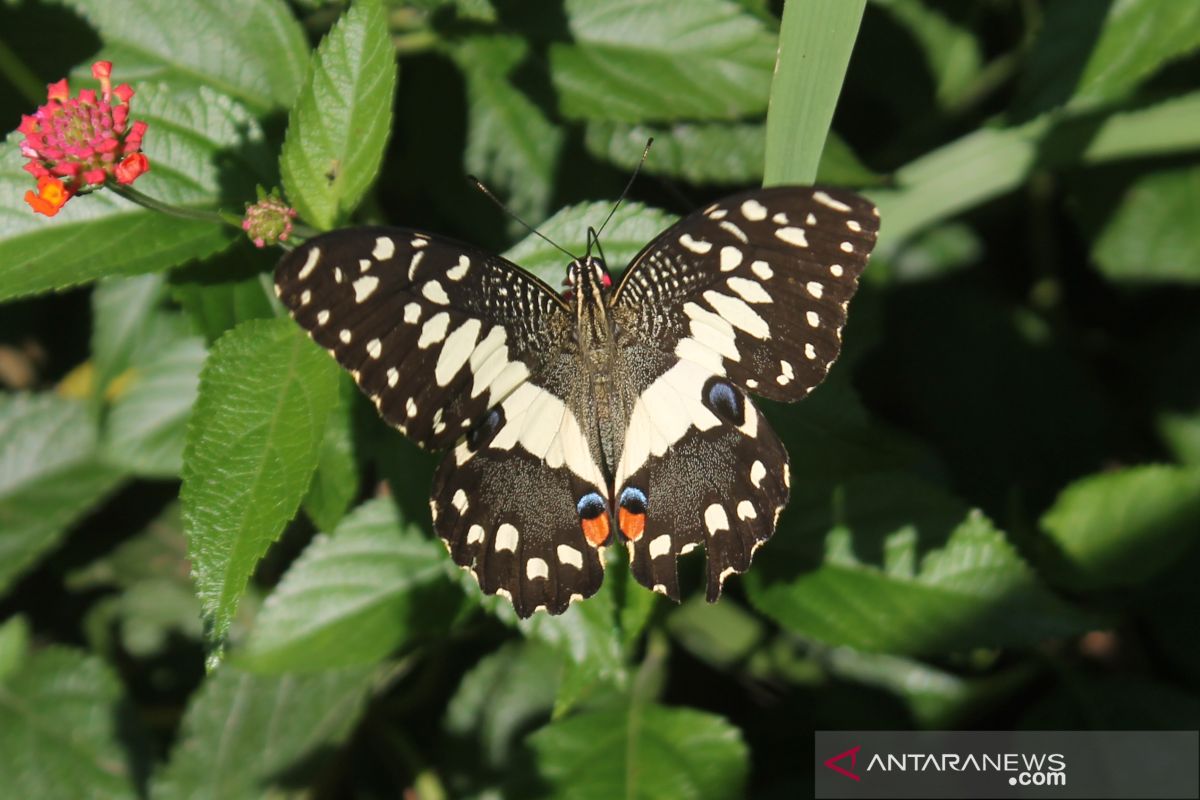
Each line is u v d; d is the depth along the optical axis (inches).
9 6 26.5
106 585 28.1
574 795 26.5
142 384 27.7
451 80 27.6
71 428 27.9
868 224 24.9
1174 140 27.3
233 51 26.5
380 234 25.0
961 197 27.5
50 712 27.1
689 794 26.5
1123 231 28.7
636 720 26.9
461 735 27.3
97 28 26.5
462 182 27.8
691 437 25.9
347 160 25.5
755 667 27.8
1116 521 27.1
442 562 26.5
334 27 25.4
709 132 27.1
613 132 27.2
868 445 26.3
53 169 25.0
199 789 26.8
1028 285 29.4
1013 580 26.5
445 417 25.6
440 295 25.4
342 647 26.4
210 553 24.8
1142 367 29.0
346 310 25.0
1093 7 26.7
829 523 26.8
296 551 27.7
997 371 29.0
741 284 25.4
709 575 25.7
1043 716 27.2
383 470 26.4
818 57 25.0
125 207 25.7
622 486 25.8
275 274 24.7
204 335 25.8
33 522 27.5
